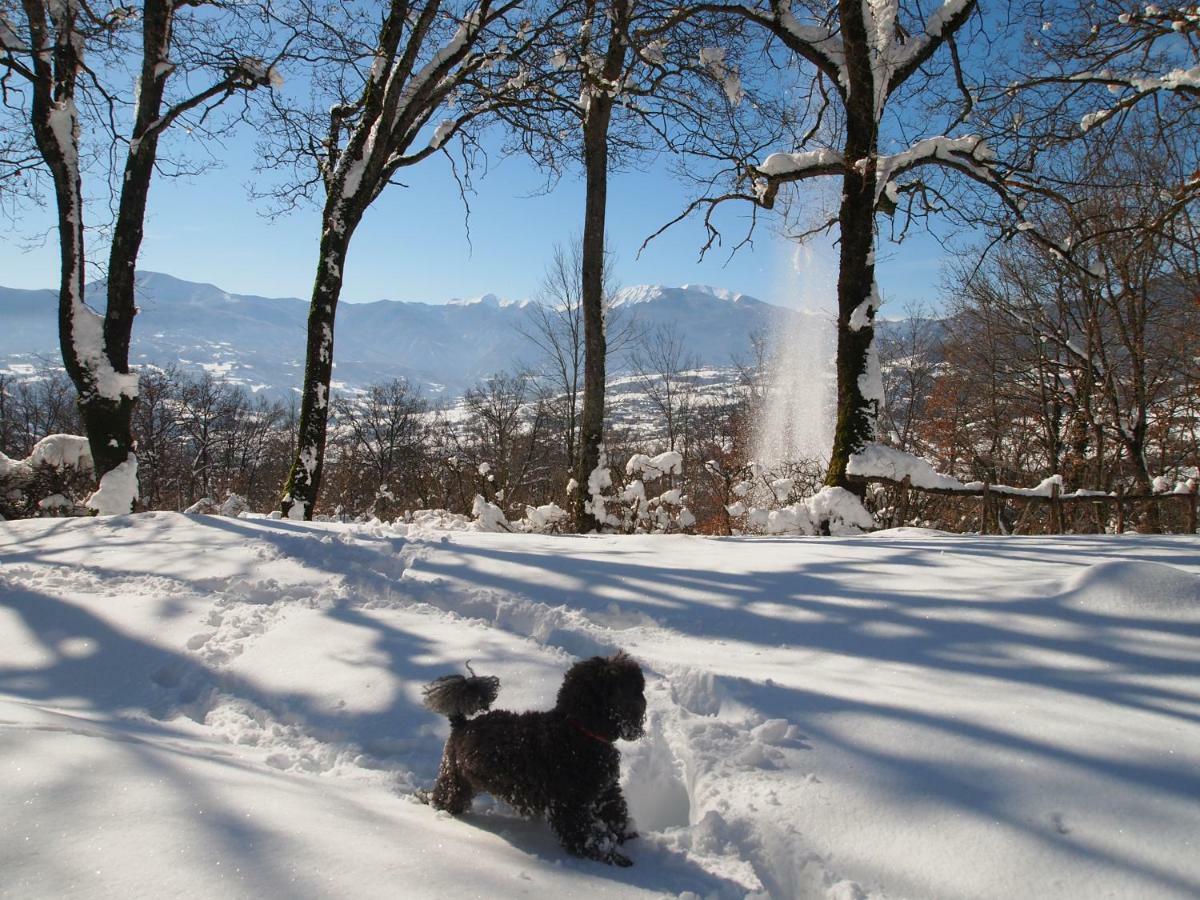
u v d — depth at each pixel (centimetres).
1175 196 1091
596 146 1297
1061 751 319
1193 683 365
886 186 1114
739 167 1220
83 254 1139
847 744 346
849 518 1009
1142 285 1691
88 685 485
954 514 1532
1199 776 295
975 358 2472
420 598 584
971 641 436
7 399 4600
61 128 1112
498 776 309
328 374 1188
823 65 1095
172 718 439
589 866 284
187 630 538
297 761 376
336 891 223
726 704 402
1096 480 1931
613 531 1342
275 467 4531
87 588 626
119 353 1134
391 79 1136
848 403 1076
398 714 417
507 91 1257
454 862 261
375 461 3969
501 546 702
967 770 316
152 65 1121
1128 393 1917
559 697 317
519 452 3284
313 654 489
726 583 564
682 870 287
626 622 529
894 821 295
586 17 1153
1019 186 1090
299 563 657
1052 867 262
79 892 209
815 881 274
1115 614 438
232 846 239
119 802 260
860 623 478
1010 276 2170
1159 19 1038
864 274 1074
